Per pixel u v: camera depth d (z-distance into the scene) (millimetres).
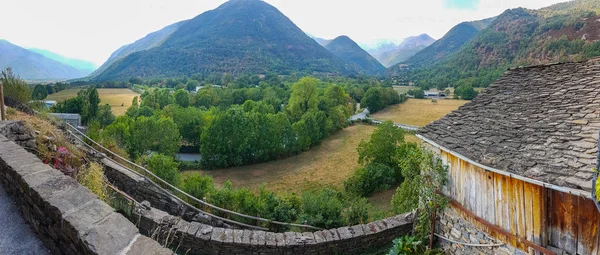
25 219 3553
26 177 3559
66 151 6547
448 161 7309
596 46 58250
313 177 29250
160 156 12781
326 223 10781
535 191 5086
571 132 5164
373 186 22828
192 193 11250
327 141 43062
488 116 7062
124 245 2357
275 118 34969
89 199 3068
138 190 8891
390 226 8758
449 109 60969
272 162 34219
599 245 4410
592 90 5887
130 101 63312
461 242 6828
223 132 31750
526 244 5223
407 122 52000
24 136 6535
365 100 62906
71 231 2576
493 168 5305
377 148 24375
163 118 31672
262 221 10656
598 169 3545
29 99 13383
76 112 39281
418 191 8570
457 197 6977
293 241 7715
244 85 81375
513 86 7805
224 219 9445
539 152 5098
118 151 11984
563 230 4844
